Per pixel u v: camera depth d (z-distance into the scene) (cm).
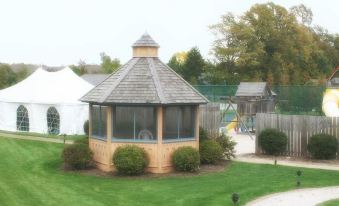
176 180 2053
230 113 4878
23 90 4112
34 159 2584
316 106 5512
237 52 7506
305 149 2681
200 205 1617
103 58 10094
